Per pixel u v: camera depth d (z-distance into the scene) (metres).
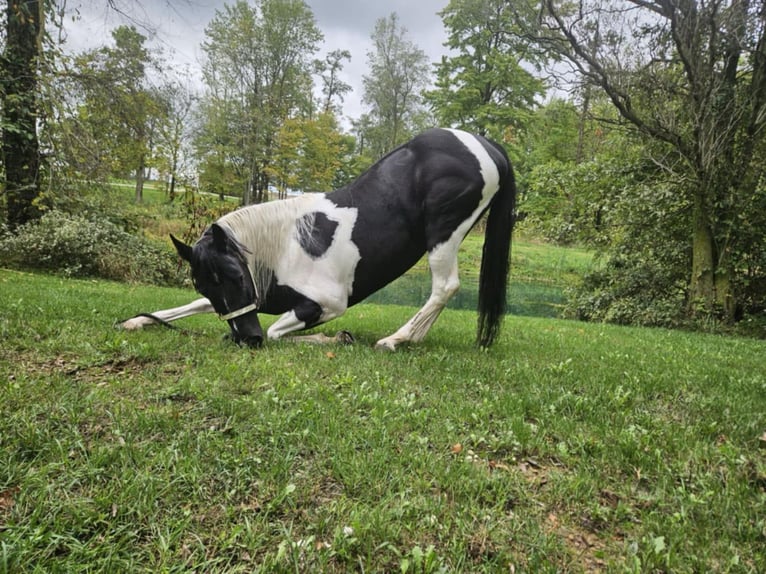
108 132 10.70
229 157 27.50
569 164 12.23
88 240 9.88
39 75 9.24
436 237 4.10
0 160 9.72
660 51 9.62
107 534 1.45
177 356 3.36
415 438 2.24
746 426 2.65
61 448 1.84
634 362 4.44
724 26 9.03
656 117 9.78
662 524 1.70
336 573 1.38
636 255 11.31
